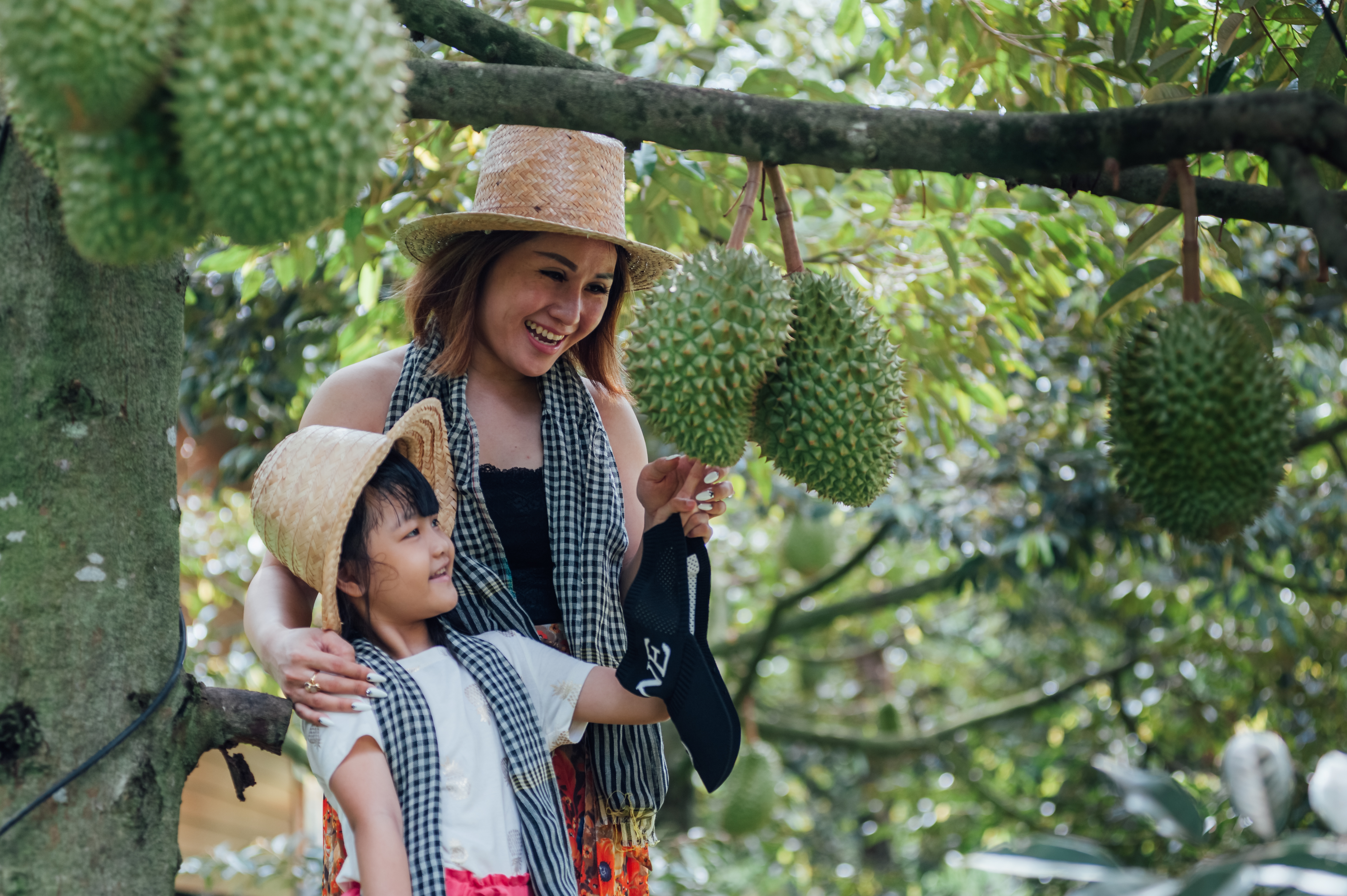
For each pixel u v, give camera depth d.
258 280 3.37
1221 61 2.45
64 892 1.58
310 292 4.23
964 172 1.65
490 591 2.10
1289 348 5.06
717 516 2.10
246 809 6.40
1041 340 3.61
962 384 3.86
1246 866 1.18
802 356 1.78
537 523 2.24
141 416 1.78
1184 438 1.60
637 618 1.99
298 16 1.20
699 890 4.99
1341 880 1.15
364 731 1.78
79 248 1.31
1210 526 1.64
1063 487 5.29
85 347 1.72
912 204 3.51
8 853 1.57
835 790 9.86
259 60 1.18
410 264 3.39
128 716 1.69
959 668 10.37
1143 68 2.71
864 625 9.50
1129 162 1.55
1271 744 1.35
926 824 8.03
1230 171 2.50
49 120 1.20
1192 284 1.63
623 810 2.15
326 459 1.94
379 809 1.74
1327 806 1.24
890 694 10.05
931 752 7.43
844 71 4.60
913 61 4.20
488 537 2.16
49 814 1.60
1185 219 1.60
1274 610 5.27
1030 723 7.93
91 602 1.68
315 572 1.92
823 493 1.84
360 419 2.28
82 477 1.70
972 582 5.87
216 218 1.26
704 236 3.56
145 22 1.15
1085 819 6.24
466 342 2.23
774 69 2.90
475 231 2.21
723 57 4.42
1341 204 1.64
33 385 1.69
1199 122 1.47
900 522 5.52
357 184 1.29
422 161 3.26
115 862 1.64
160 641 1.75
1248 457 1.59
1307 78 2.26
